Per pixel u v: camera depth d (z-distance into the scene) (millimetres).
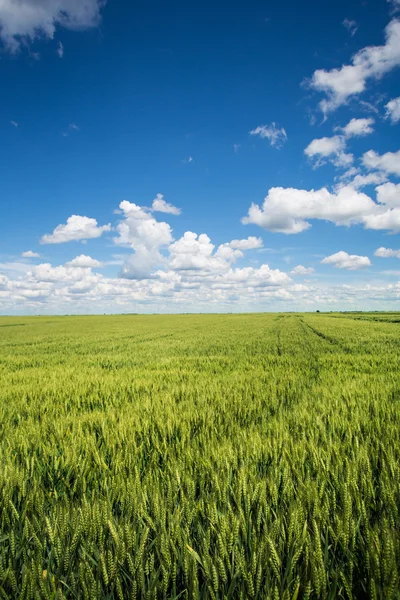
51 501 2297
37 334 32094
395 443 3043
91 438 3557
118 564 1621
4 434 3955
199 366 10109
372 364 9609
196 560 1651
